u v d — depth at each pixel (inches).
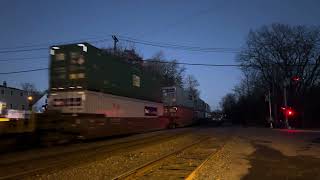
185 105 2443.4
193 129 2055.9
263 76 2881.4
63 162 698.2
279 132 1761.8
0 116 939.3
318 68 2704.2
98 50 1160.2
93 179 532.1
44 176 554.3
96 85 1139.9
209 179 518.6
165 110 2082.9
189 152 888.3
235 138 1325.0
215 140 1251.8
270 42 2810.0
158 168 628.7
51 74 1122.0
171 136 1419.8
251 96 4101.9
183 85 4089.6
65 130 1034.1
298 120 2568.9
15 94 3467.0
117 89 1270.9
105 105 1189.7
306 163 678.5
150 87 1604.3
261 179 525.0
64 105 1098.7
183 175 558.6
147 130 1547.7
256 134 1584.6
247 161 705.0
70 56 1109.1
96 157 773.9
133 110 1397.6
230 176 545.3
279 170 600.1
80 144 1068.5
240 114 4581.7
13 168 629.9
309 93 2664.9
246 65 2910.9
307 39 2733.8
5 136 876.0
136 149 939.3
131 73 1391.5
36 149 924.0
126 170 608.7
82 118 1063.6
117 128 1252.5
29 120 928.3
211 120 3887.8
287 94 2684.5
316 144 1058.7
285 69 2758.4
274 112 2810.0
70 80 1103.6
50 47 1127.6
